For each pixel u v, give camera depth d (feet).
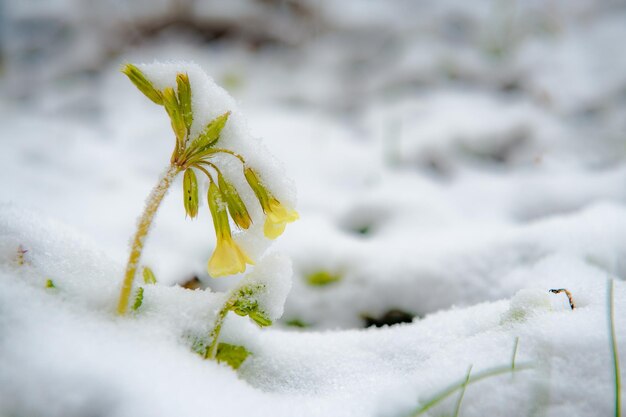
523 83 3.66
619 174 2.23
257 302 1.07
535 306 1.08
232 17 4.35
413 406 1.01
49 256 1.08
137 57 4.13
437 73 3.81
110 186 2.18
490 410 0.99
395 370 1.09
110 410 0.95
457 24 4.40
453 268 1.40
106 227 1.73
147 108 3.50
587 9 4.44
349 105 3.68
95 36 4.43
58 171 2.26
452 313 1.19
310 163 2.69
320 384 1.08
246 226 1.07
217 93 1.07
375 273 1.45
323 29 4.57
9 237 1.09
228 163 1.08
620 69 3.62
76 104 3.58
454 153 2.85
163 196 1.06
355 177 2.57
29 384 0.94
